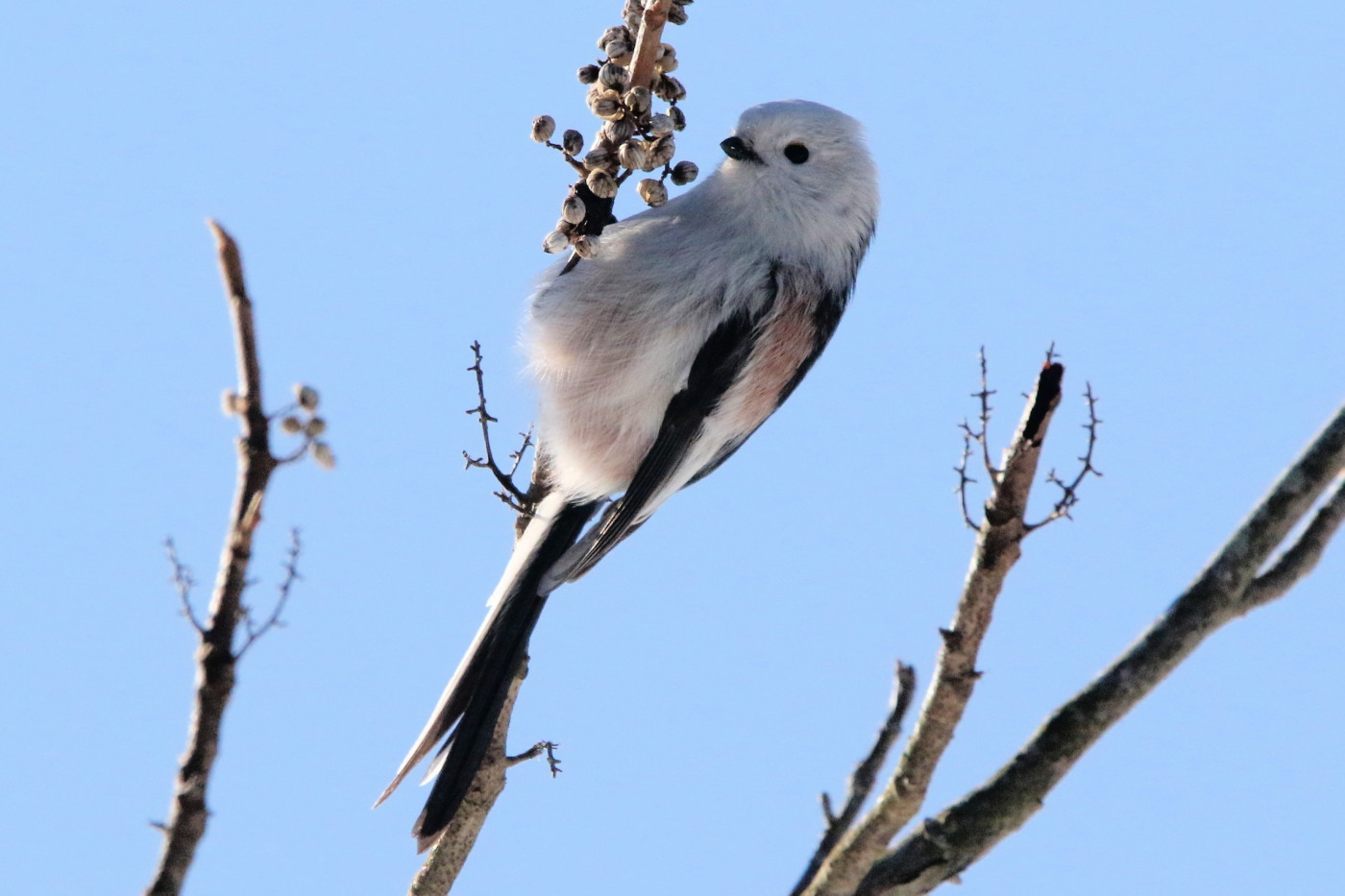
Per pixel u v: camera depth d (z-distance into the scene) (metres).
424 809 7.58
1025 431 5.01
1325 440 5.40
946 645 5.30
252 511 4.20
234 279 4.08
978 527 5.22
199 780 4.30
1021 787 5.34
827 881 5.54
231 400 4.18
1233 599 5.34
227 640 4.30
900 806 5.41
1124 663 5.35
